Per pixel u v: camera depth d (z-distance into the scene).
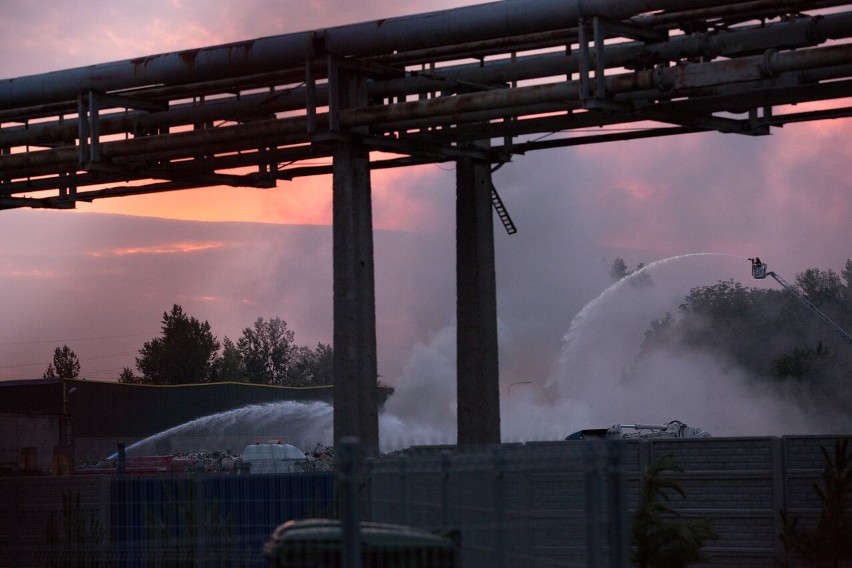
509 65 51.06
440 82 51.34
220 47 49.69
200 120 55.72
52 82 53.75
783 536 36.50
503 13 44.16
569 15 43.28
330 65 48.03
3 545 40.47
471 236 56.62
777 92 48.47
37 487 40.78
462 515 22.08
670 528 30.23
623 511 19.86
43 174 59.22
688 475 38.25
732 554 37.69
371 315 49.28
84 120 53.69
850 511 35.78
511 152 56.53
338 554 18.92
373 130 49.91
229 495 36.62
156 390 157.50
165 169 59.00
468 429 56.03
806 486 37.41
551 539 21.39
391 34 45.97
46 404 142.62
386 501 23.92
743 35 44.44
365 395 48.69
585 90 43.47
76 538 38.34
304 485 36.16
